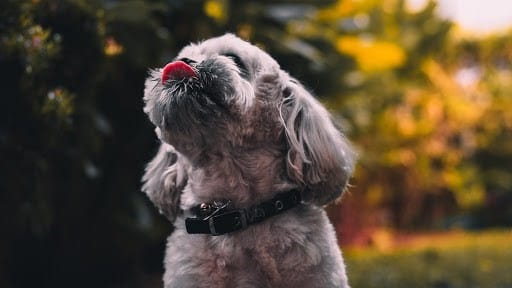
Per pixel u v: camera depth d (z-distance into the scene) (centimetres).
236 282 100
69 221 197
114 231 209
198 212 104
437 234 429
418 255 267
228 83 97
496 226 479
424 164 407
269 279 100
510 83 488
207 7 189
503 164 471
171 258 104
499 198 479
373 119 331
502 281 214
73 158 158
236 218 100
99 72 152
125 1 153
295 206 103
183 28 195
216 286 100
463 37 496
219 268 100
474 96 484
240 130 100
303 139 102
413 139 401
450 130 434
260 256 100
